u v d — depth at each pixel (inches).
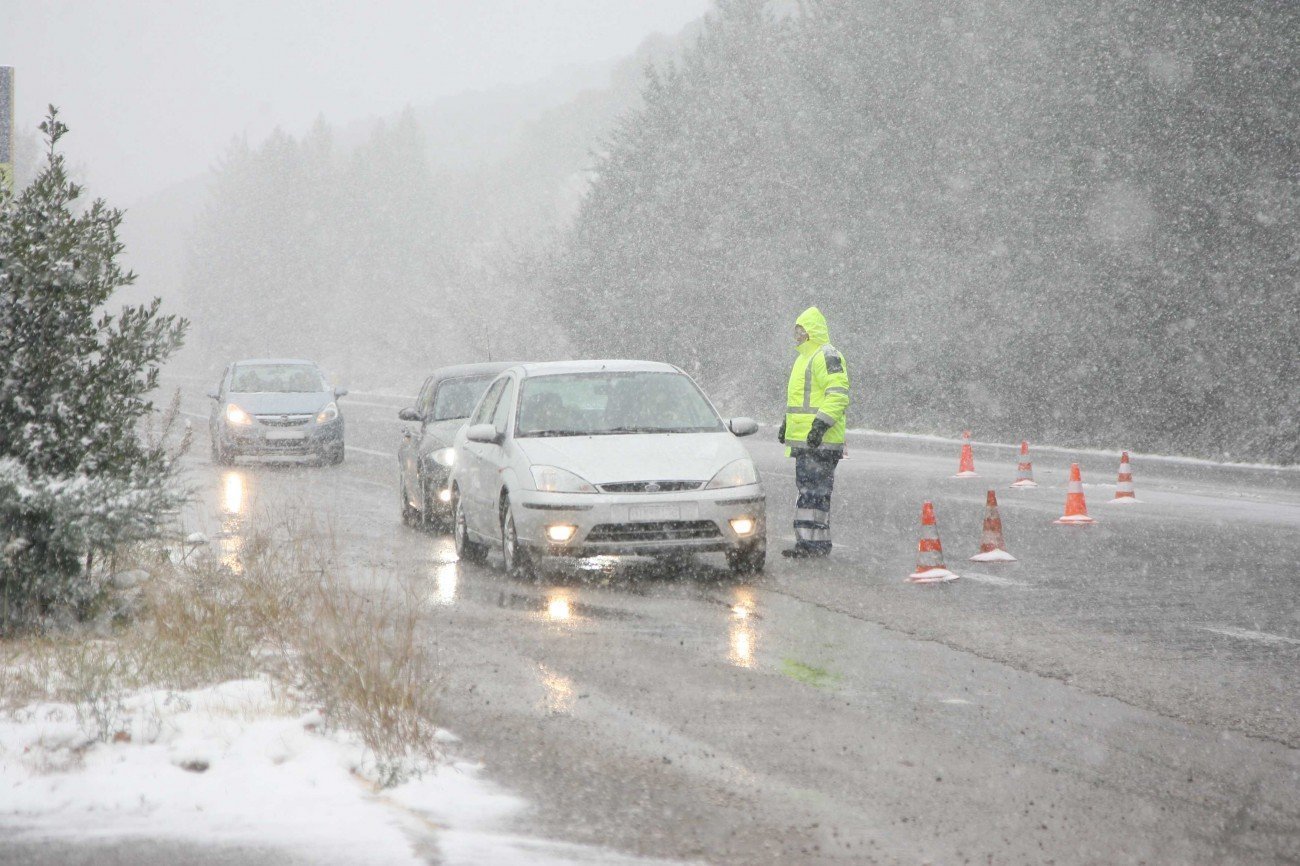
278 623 888.3
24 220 1016.2
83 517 916.6
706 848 529.3
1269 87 3075.8
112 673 778.2
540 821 557.0
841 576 1245.7
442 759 639.8
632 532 1200.8
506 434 1316.4
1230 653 899.4
